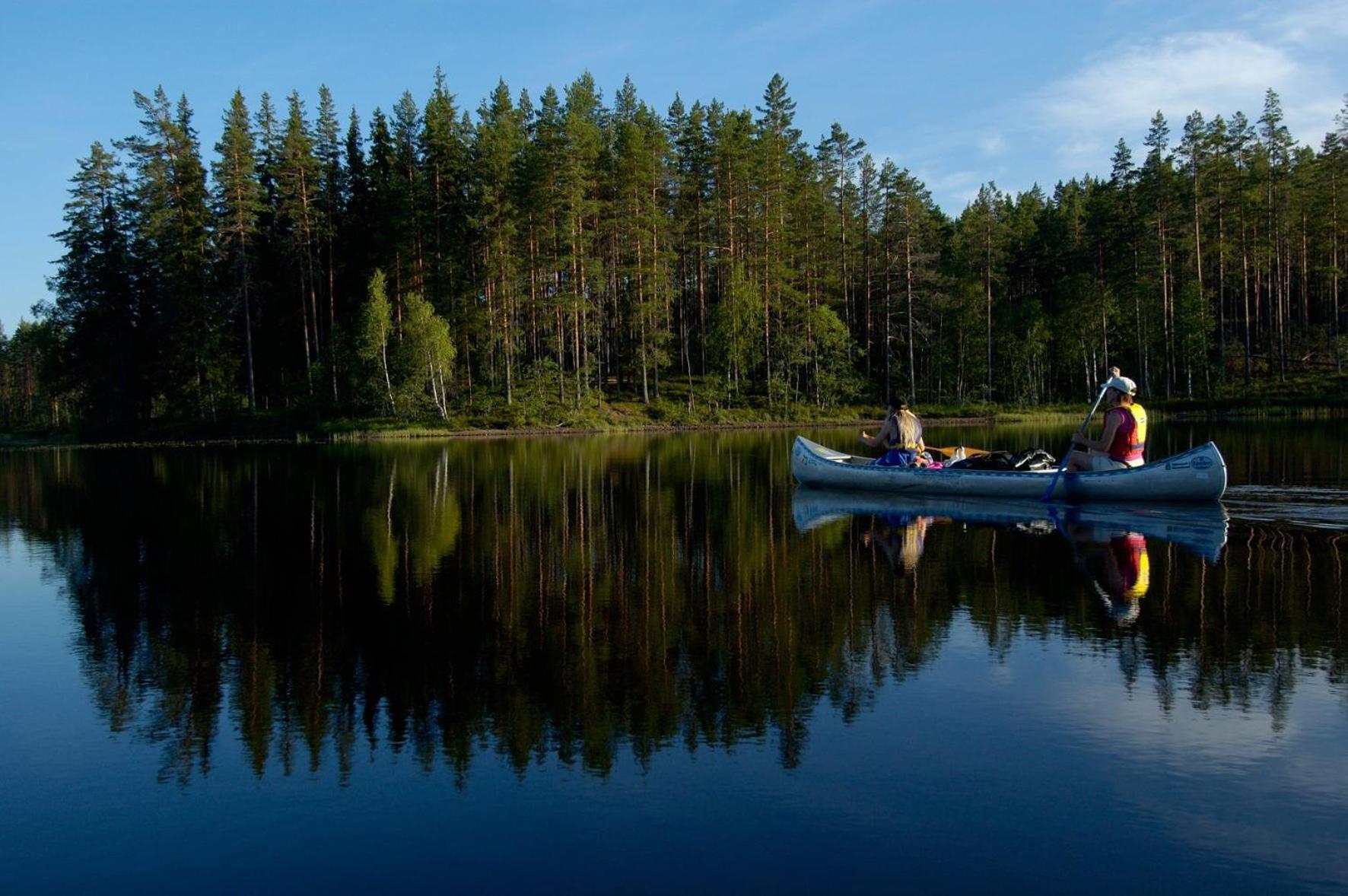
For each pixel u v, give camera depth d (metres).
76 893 3.23
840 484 15.12
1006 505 12.91
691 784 3.96
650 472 19.81
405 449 31.62
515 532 11.15
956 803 3.73
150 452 34.00
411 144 49.88
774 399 52.59
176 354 45.41
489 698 5.10
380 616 7.01
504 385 48.12
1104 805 3.69
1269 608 6.63
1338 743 4.23
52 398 53.62
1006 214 68.94
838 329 53.38
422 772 4.16
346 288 50.91
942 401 58.31
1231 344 55.50
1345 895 3.05
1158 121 50.88
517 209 45.53
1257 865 3.24
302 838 3.59
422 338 42.88
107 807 3.90
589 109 54.62
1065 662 5.47
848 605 6.98
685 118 53.94
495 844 3.50
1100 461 12.96
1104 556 8.74
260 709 5.03
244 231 45.25
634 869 3.29
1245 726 4.44
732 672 5.45
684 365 58.66
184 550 10.34
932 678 5.24
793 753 4.26
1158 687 5.01
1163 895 3.06
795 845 3.44
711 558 9.16
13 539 11.45
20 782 4.16
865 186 55.34
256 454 30.12
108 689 5.43
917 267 54.38
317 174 46.84
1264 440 24.30
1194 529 10.29
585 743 4.43
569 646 6.08
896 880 3.18
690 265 56.53
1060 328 58.47
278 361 51.47
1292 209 52.47
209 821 3.75
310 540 10.84
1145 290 51.66
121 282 47.38
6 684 5.56
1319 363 52.69
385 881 3.26
